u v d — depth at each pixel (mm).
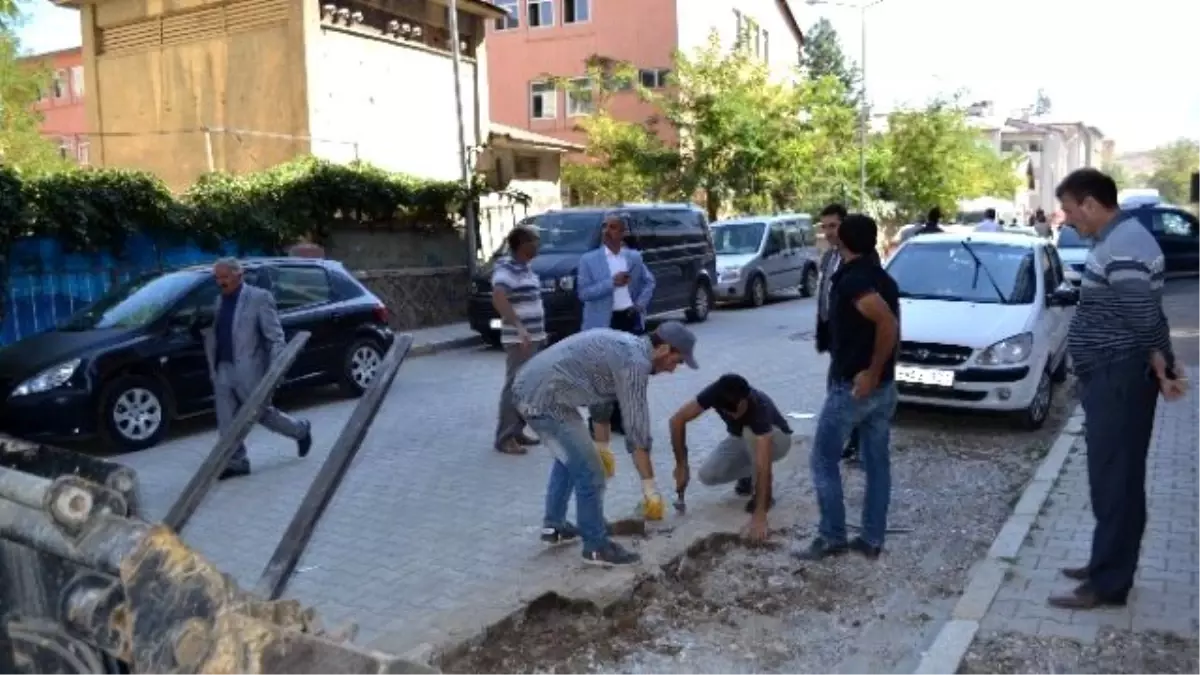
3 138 24453
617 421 8844
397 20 19438
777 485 7332
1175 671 4168
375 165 17625
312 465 8141
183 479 7875
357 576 5535
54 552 1687
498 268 8281
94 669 1783
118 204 12586
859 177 35938
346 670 1640
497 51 32781
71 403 8383
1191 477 6977
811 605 5164
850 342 5547
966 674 4215
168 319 9242
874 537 5797
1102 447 4629
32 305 12062
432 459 8219
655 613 5031
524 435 8516
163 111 19297
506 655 4578
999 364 8633
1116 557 4711
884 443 5730
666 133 30781
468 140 21297
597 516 5379
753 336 16125
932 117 38312
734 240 22031
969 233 10664
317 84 17656
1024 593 4996
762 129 28172
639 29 31219
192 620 1585
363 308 11266
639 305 8766
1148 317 4449
